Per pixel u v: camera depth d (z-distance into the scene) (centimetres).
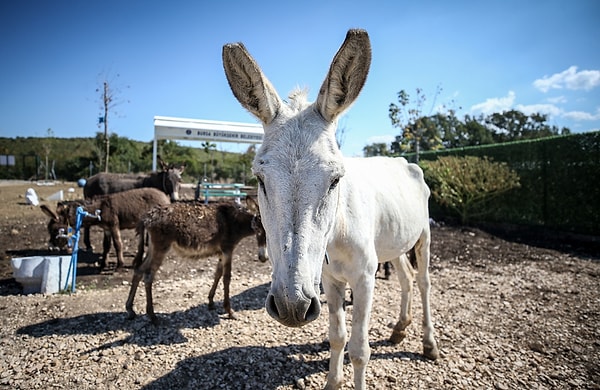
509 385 284
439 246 861
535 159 1045
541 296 501
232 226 442
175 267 663
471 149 1301
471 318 420
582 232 925
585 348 347
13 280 547
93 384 279
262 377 292
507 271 645
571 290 527
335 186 170
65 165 3850
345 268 233
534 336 373
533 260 732
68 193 1903
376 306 460
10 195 1767
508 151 1141
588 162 909
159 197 682
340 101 178
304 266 147
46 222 1059
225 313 438
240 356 324
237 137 1247
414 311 443
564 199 966
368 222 239
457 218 1272
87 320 401
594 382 289
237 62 179
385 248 286
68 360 315
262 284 563
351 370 309
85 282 556
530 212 1058
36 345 341
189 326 395
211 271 642
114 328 384
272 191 158
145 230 422
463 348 346
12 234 878
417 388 279
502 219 1141
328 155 164
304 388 278
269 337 368
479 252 802
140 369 301
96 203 624
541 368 309
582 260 728
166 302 468
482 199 1170
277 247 155
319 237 159
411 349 342
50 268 493
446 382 288
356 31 166
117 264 633
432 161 1417
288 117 179
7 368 300
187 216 422
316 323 409
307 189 154
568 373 302
